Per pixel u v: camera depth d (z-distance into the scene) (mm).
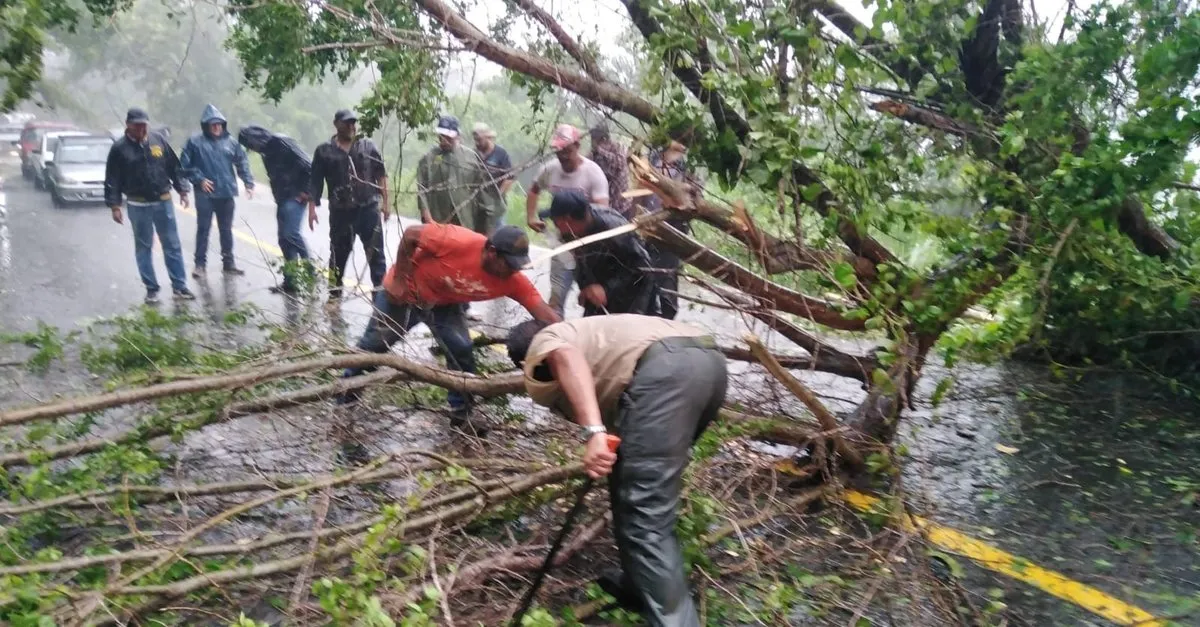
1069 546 4129
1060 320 6363
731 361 5910
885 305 4523
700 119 4855
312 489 3506
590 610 3287
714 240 4887
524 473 3938
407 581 3113
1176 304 5555
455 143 6348
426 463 3916
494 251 4602
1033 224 4867
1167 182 4551
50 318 7582
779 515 4176
